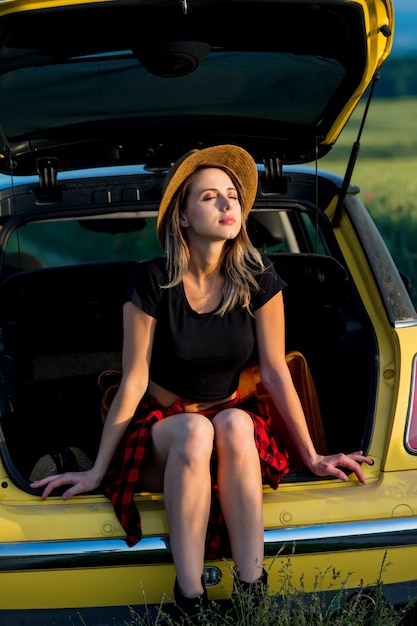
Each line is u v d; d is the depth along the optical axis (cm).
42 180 402
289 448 341
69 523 298
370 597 300
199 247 318
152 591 298
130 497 300
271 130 411
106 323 381
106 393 332
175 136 413
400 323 345
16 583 294
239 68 378
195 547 294
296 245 536
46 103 384
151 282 317
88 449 396
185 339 317
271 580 301
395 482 312
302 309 379
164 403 331
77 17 335
